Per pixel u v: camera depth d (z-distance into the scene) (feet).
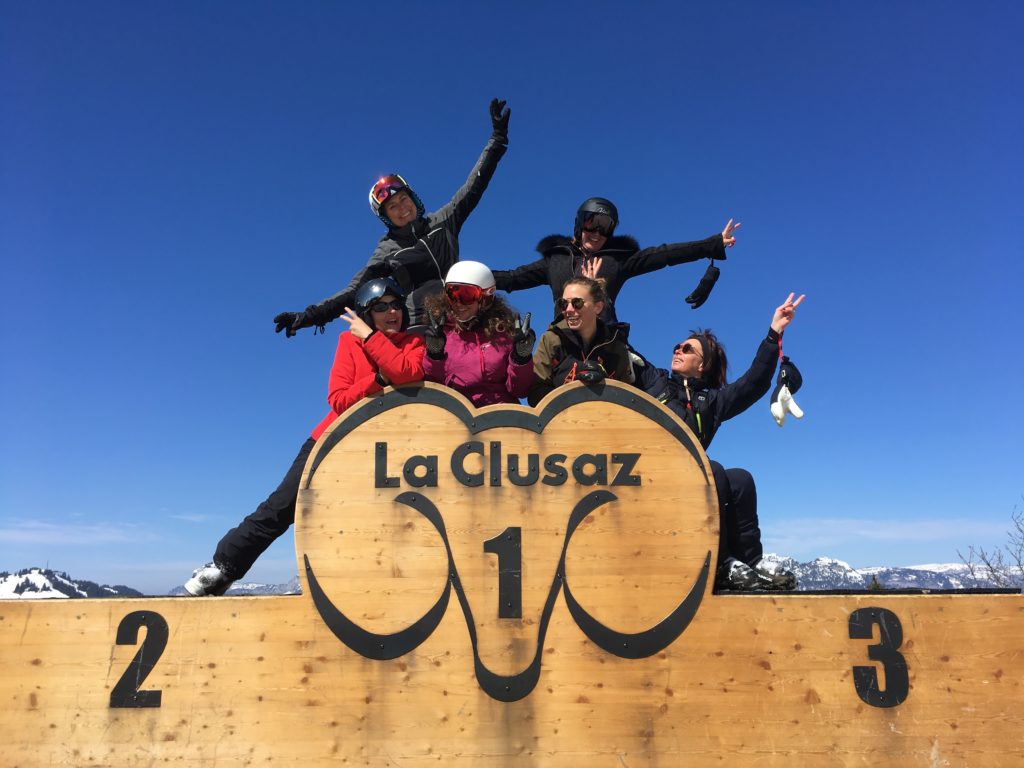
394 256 18.72
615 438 14.34
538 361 16.01
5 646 13.48
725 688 13.47
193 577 15.25
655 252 18.85
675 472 14.24
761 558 16.01
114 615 13.61
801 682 13.51
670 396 16.84
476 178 20.27
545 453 14.28
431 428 14.33
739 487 15.98
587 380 14.46
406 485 14.14
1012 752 13.35
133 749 13.21
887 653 13.60
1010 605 13.74
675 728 13.34
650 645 13.62
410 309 18.53
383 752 13.23
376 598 13.73
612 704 13.41
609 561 13.91
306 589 13.74
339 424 14.32
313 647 13.53
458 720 13.32
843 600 13.78
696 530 14.05
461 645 13.57
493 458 14.23
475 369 15.15
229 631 13.58
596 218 18.54
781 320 16.48
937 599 13.80
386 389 14.51
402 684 13.44
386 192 18.74
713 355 17.54
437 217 19.72
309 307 17.56
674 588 13.83
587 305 15.66
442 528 13.98
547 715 13.34
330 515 14.01
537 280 19.47
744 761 13.25
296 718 13.33
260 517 15.43
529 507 14.08
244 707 13.35
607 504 14.11
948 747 13.34
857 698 13.47
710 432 16.71
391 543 13.92
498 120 20.31
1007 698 13.50
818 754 13.29
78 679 13.41
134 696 13.37
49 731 13.26
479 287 14.82
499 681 13.44
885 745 13.34
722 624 13.70
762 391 16.52
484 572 13.84
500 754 13.23
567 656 13.55
